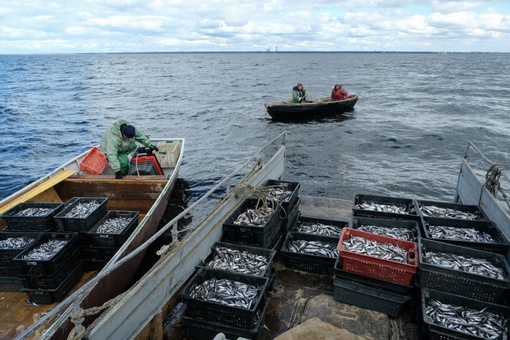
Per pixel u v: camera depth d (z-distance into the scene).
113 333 3.47
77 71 93.62
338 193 13.02
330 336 3.80
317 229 6.55
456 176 14.66
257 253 5.27
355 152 17.81
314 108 22.75
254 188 6.07
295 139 20.22
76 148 18.59
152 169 9.47
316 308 4.91
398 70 94.25
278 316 4.78
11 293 5.88
